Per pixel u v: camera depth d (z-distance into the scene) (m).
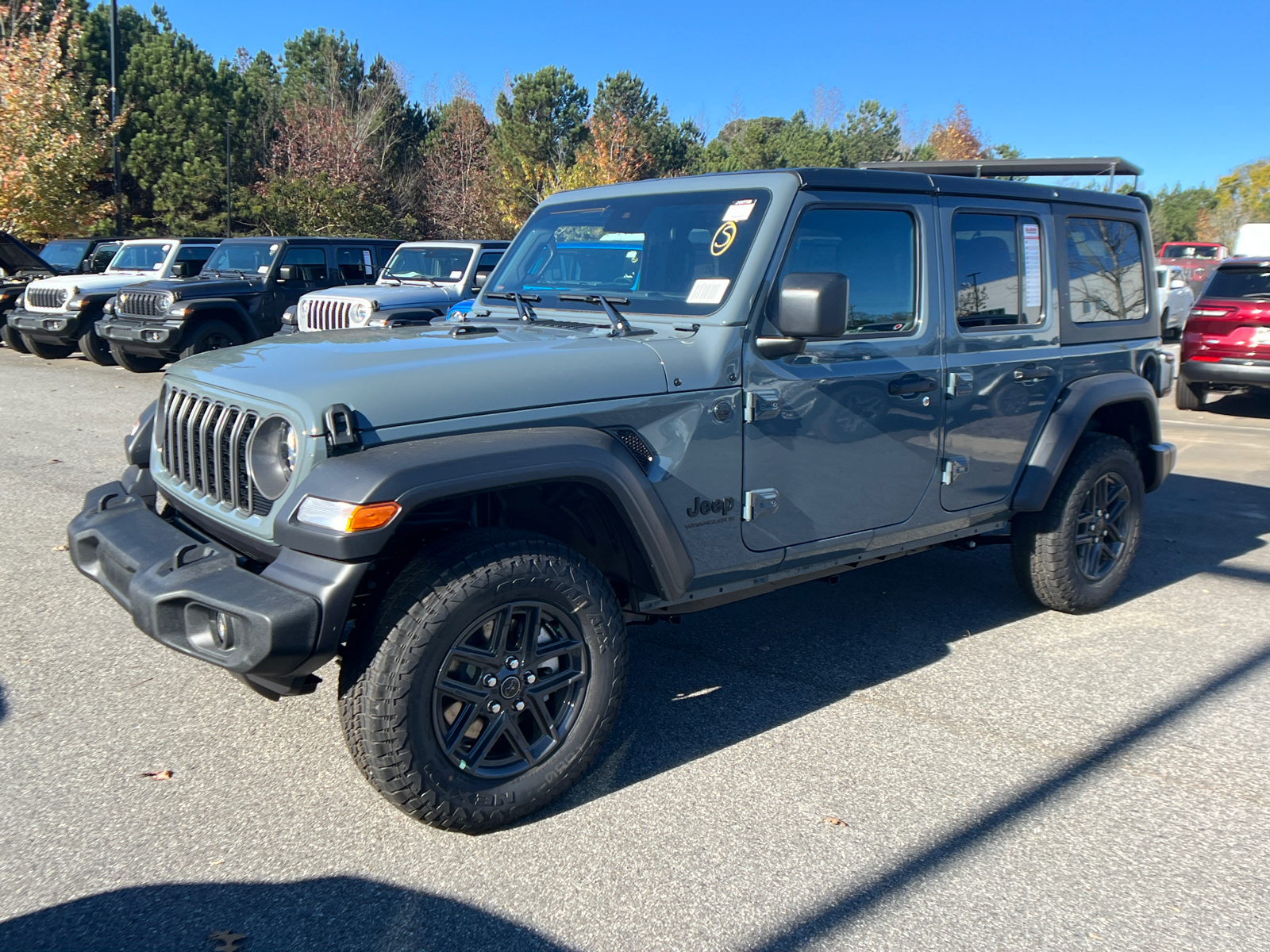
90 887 2.54
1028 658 4.25
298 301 12.57
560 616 2.87
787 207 3.36
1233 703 3.81
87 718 3.47
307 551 2.52
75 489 6.70
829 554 3.67
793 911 2.52
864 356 3.62
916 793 3.12
